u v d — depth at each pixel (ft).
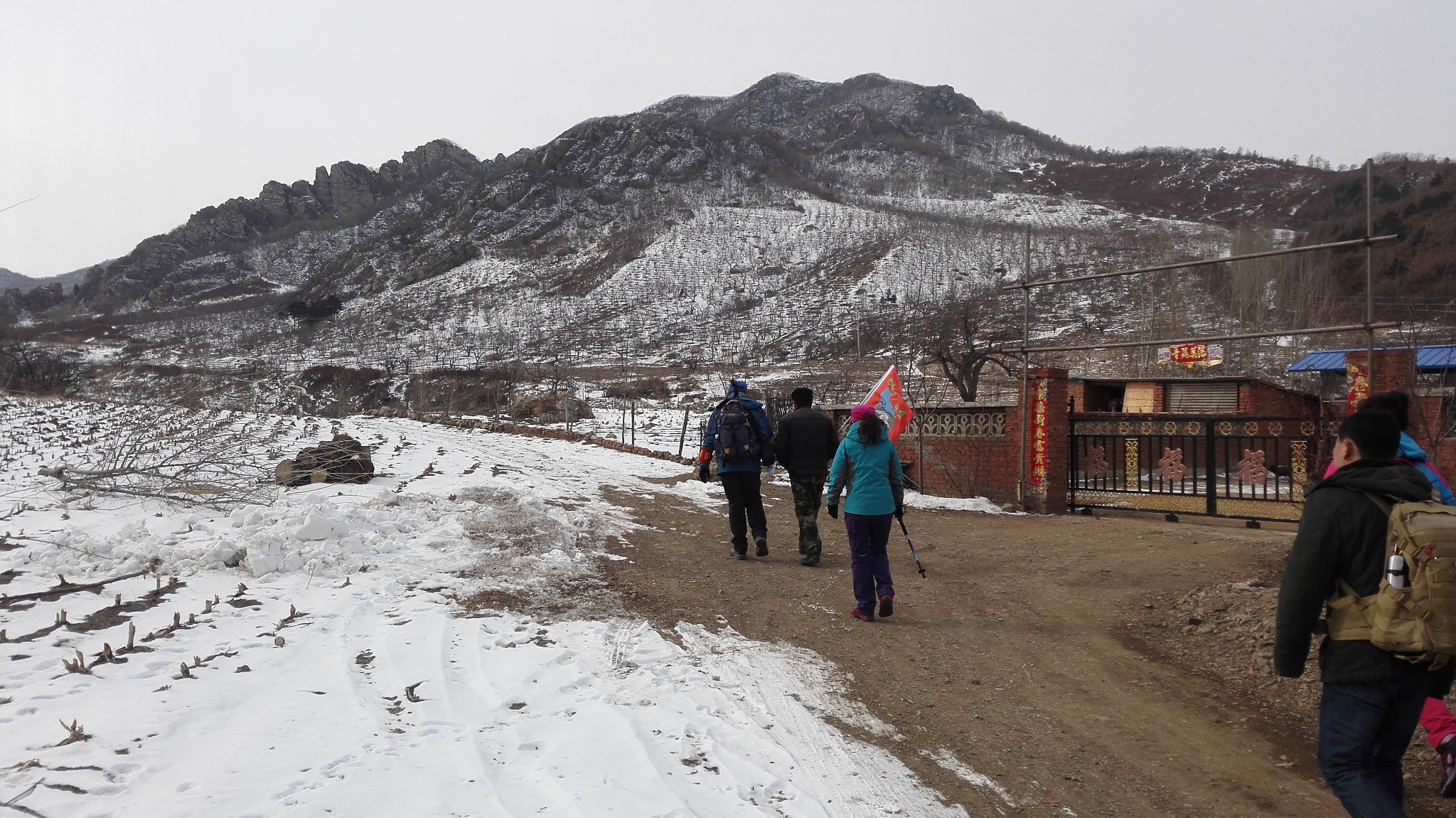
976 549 29.76
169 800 9.88
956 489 42.27
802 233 441.68
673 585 23.03
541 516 28.07
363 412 108.06
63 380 102.89
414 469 40.86
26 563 19.40
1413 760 14.02
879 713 15.58
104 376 125.70
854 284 331.98
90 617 16.31
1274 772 13.73
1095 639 20.25
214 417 34.53
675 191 587.68
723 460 27.09
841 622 20.89
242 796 10.12
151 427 30.50
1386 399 14.37
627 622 19.16
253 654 14.97
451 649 16.30
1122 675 18.02
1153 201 642.63
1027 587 24.73
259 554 20.15
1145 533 32.65
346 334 325.62
